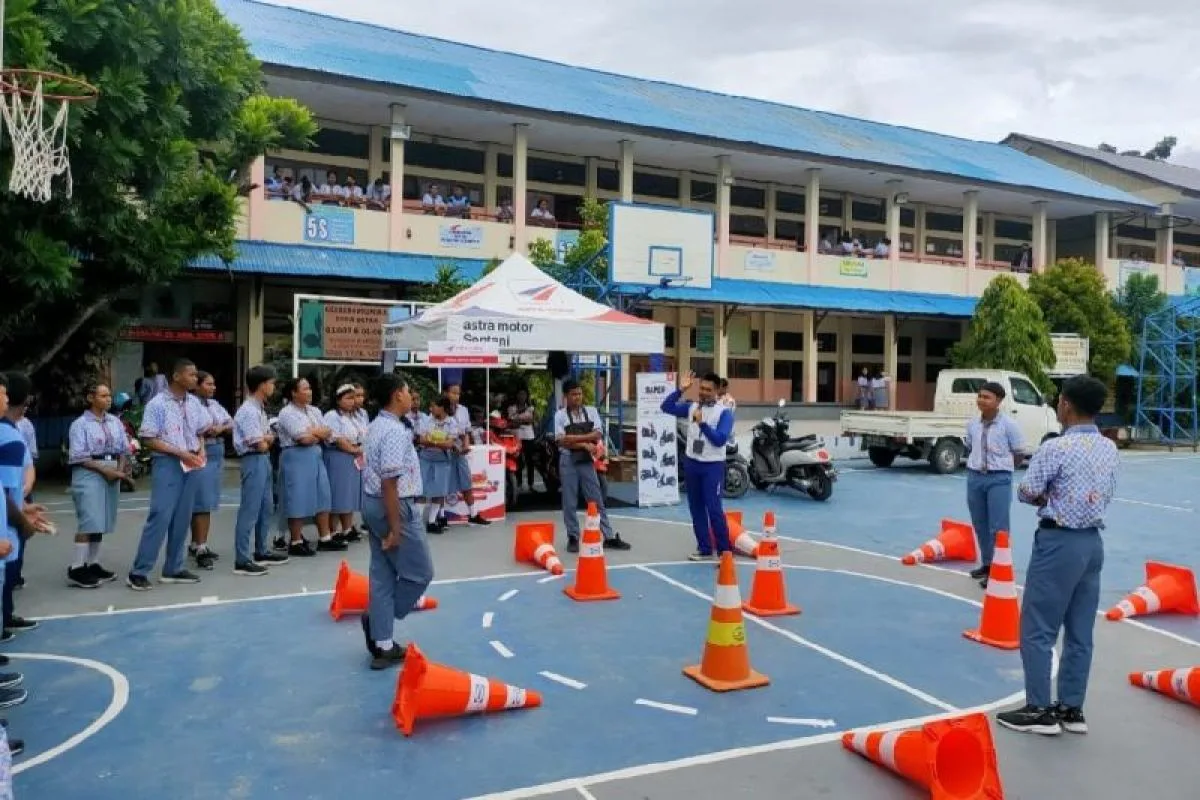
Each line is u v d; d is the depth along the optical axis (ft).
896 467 60.75
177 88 35.86
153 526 25.09
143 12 33.60
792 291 77.56
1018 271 93.25
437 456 34.32
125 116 32.83
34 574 26.63
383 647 18.97
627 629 22.03
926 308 81.56
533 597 24.93
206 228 42.83
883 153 84.12
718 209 76.33
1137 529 38.45
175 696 17.33
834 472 45.19
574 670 19.08
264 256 57.06
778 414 48.21
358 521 35.70
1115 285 94.48
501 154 73.61
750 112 88.58
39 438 48.98
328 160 67.00
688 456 29.58
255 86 46.91
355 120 66.90
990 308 75.72
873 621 23.30
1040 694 16.42
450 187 71.67
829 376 90.99
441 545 32.04
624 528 36.01
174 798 13.41
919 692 18.21
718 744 15.56
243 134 44.39
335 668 18.98
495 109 63.72
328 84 58.44
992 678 19.11
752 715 16.85
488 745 15.37
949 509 41.98
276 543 29.78
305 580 26.43
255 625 21.90
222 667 18.95
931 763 13.47
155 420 24.93
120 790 13.60
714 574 28.04
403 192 69.77
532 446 43.55
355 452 31.40
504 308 36.09
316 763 14.58
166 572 25.96
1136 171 101.04
